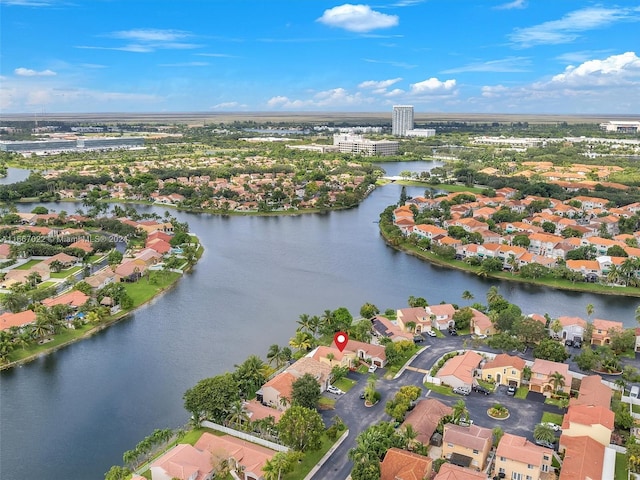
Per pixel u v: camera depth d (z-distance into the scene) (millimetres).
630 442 137125
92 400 168625
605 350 186125
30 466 138500
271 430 146375
